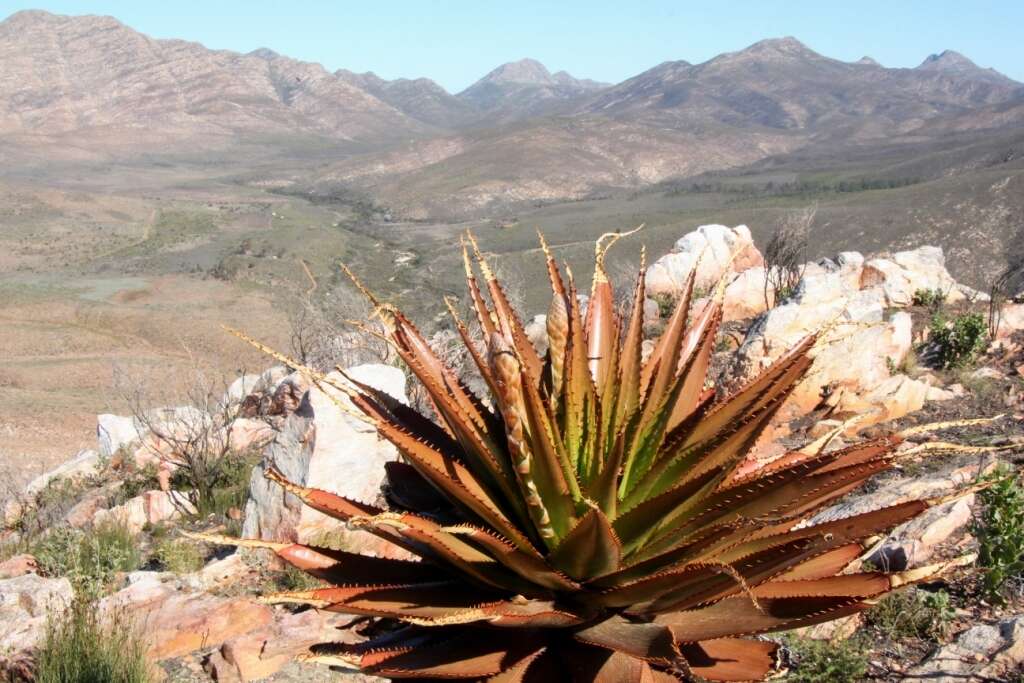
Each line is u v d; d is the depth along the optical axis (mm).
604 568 2043
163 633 4930
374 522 1976
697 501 2162
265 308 102562
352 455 6230
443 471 2229
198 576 6020
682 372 2281
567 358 2221
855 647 4188
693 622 2090
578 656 2105
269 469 2332
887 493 5648
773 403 2191
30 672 4449
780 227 15094
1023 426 7344
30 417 51375
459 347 9062
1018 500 4637
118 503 9305
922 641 4285
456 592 2244
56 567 6578
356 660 2098
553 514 2137
